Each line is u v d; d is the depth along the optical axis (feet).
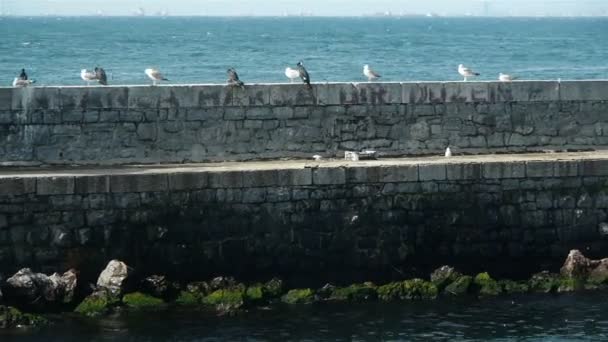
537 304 84.43
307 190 85.40
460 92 96.43
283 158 93.20
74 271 81.15
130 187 82.33
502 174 88.74
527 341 76.89
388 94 95.04
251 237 84.58
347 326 79.15
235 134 92.27
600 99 99.25
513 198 88.99
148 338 75.61
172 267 83.46
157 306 80.84
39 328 76.69
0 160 88.28
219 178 83.92
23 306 78.89
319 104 93.81
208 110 91.66
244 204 84.38
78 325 77.51
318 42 423.23
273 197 84.79
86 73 105.70
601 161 90.33
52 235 81.25
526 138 97.96
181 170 84.69
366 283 85.56
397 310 82.74
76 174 82.64
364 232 86.43
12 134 88.33
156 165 89.71
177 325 78.18
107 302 79.92
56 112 89.04
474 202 88.33
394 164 87.25
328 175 85.66
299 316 80.79
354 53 321.11
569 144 98.94
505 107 97.40
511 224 89.04
